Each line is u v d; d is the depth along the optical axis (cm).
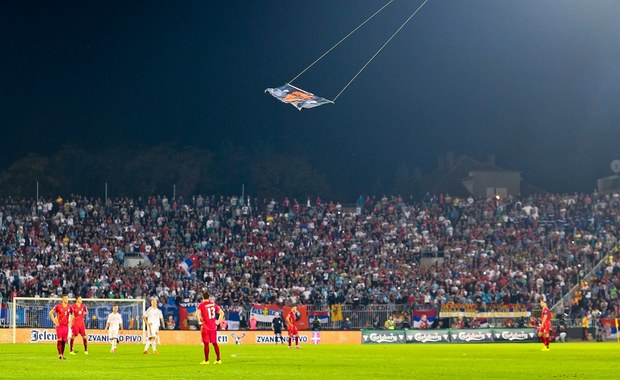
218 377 2497
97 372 2717
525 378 2528
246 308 6688
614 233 8444
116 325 4453
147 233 8188
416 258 8231
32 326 6041
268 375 2602
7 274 6975
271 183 13462
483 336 6638
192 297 6975
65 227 8069
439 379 2472
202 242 8150
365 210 9125
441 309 6938
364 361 3538
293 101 3341
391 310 6912
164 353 4344
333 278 7631
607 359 3766
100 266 7438
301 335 6431
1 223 8006
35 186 12238
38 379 2405
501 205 9094
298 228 8619
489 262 7981
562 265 7888
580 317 7138
